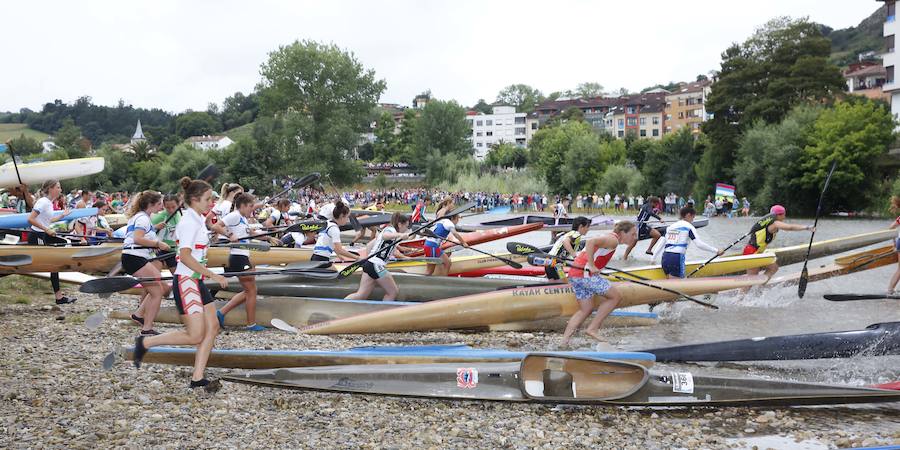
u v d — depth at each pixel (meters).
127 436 5.68
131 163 94.50
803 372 8.34
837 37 197.38
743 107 60.03
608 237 9.22
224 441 5.70
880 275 15.53
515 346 9.68
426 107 119.88
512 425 6.34
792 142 48.09
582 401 6.74
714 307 10.15
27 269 11.32
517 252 10.41
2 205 26.44
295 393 7.06
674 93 129.12
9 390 6.71
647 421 6.56
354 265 9.89
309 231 14.77
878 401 6.78
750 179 51.12
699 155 64.31
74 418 6.04
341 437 5.92
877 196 45.50
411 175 116.06
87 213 15.11
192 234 6.58
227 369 7.74
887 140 46.16
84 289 7.27
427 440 5.91
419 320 10.29
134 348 6.87
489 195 71.00
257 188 79.19
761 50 61.31
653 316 10.75
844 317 11.34
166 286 9.79
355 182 86.50
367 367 7.32
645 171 65.88
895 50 58.06
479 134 167.62
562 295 10.45
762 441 6.11
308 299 10.55
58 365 7.68
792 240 24.62
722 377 6.95
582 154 73.62
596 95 191.75
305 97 83.62
